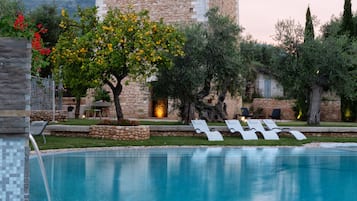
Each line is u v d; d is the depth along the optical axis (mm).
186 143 16281
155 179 9656
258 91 38344
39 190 8070
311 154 14586
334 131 20031
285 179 10094
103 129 16859
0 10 22109
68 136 17500
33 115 20062
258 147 16000
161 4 27078
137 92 27500
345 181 9914
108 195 7867
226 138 18312
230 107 29250
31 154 12094
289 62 21625
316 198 8078
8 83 3955
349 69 22156
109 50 16141
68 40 17922
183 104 20594
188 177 10016
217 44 19750
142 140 16656
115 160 12312
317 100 22000
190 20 26438
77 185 8719
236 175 10477
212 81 21422
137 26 17234
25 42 4012
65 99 29766
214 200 7719
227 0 29781
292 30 21766
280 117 35156
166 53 18891
